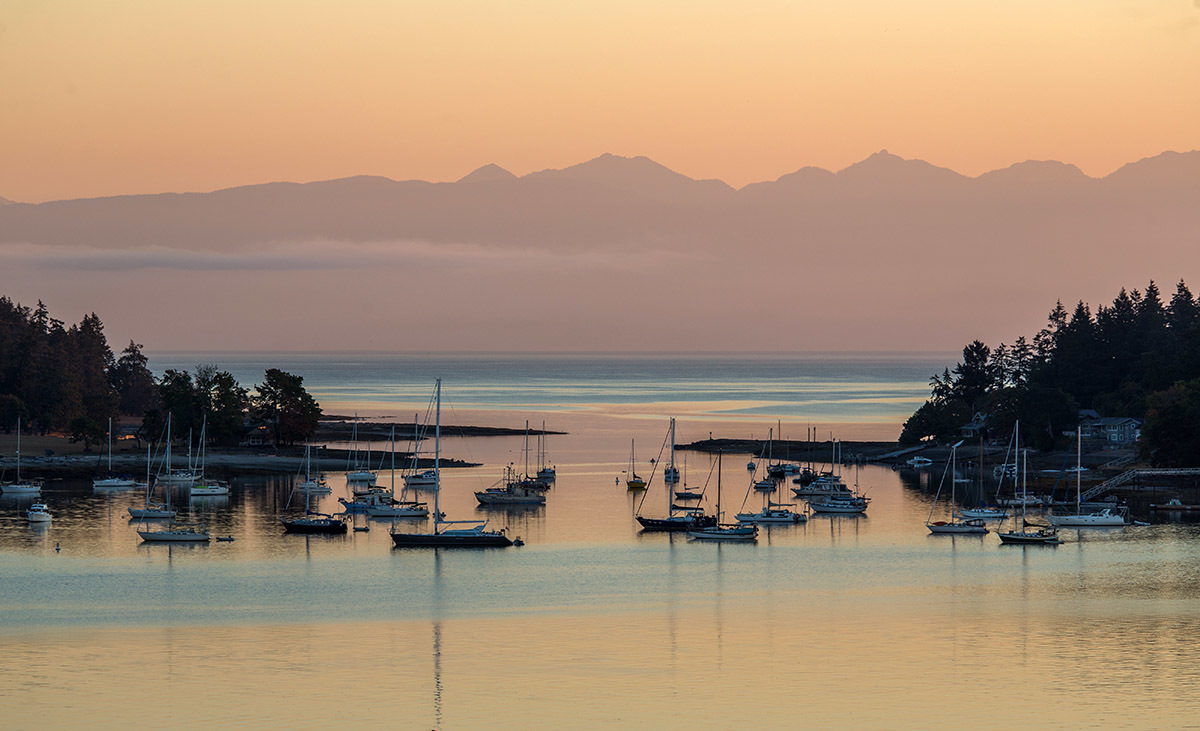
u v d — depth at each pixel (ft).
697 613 491.72
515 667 410.11
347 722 354.74
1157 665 413.80
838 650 433.89
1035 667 411.13
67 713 360.07
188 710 362.94
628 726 352.90
